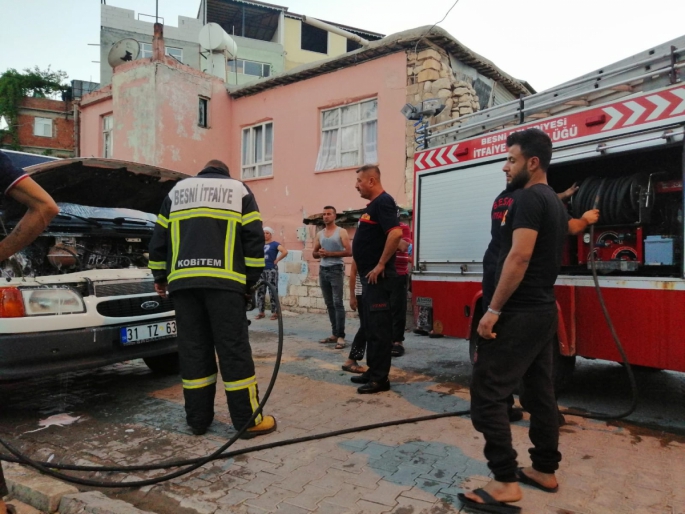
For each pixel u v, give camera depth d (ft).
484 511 8.33
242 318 11.89
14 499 9.51
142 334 14.17
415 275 18.44
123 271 14.75
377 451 10.92
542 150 8.66
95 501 8.86
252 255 11.87
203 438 11.87
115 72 45.27
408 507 8.57
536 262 8.31
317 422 12.80
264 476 9.82
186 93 43.75
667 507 8.45
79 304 13.05
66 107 99.40
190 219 11.75
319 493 9.10
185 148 43.57
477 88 37.37
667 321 11.94
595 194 13.71
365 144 36.06
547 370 8.81
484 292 11.62
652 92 12.18
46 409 14.23
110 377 17.85
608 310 13.03
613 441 11.43
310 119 39.06
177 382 17.12
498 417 8.31
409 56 33.06
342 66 36.73
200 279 11.43
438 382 16.58
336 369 18.42
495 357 8.33
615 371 18.48
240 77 100.42
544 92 14.83
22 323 11.93
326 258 22.71
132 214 18.51
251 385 11.91
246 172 44.80
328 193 37.81
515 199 8.54
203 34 53.98
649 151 12.54
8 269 13.76
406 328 28.19
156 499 9.09
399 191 33.45
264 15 105.70
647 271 12.71
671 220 12.80
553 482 9.02
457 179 17.16
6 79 95.14
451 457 10.57
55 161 14.25
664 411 13.64
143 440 11.82
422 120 25.07
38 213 6.39
